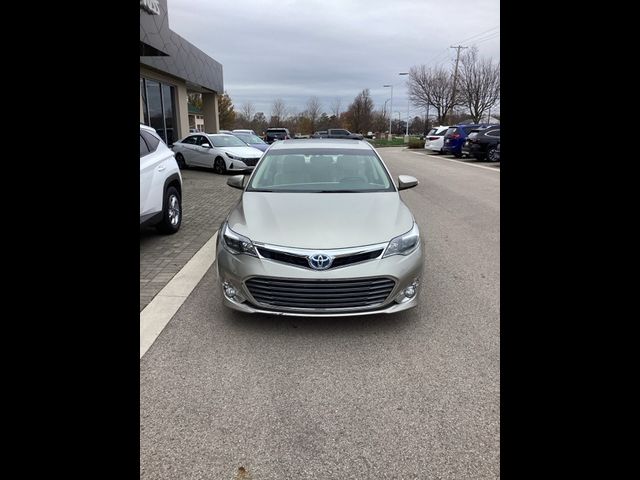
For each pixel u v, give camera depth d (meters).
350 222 3.54
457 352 3.18
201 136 15.58
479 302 4.05
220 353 3.16
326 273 3.19
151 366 2.99
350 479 2.09
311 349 3.21
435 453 2.24
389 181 4.57
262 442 2.32
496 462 2.16
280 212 3.71
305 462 2.19
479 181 13.19
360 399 2.66
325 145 5.24
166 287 4.36
